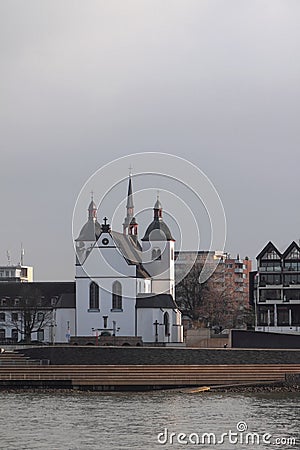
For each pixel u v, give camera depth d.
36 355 163.12
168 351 158.88
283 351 159.75
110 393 149.75
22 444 96.88
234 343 184.62
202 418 116.06
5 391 151.50
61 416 118.19
